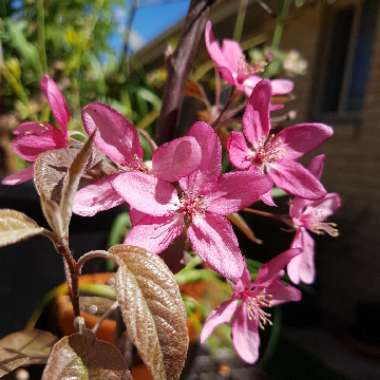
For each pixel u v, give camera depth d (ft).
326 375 1.57
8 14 1.13
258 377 0.66
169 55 0.42
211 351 0.68
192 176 0.32
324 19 2.32
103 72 1.18
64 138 0.36
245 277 0.41
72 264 0.26
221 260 0.31
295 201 0.47
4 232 0.23
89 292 0.56
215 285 0.68
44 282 0.69
